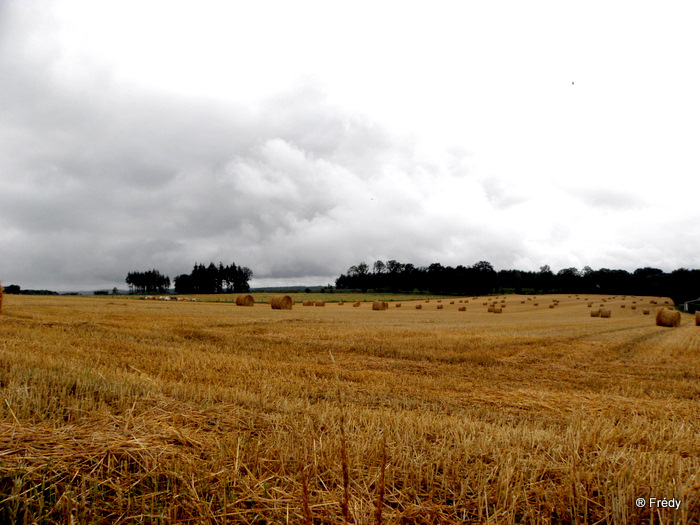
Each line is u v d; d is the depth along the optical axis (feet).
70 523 8.94
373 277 501.15
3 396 15.56
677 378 37.06
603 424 18.04
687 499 10.01
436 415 20.76
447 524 9.78
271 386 27.48
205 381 28.66
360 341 51.90
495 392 29.94
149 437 12.77
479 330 70.23
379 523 8.91
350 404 23.35
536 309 193.57
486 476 11.69
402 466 12.17
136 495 10.12
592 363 43.98
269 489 10.54
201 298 281.74
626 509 9.75
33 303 111.65
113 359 34.24
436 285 458.91
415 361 41.86
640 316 154.20
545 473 12.05
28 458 10.80
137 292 486.38
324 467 11.68
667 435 17.37
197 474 10.87
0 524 8.98
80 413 14.88
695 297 351.05
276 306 137.90
